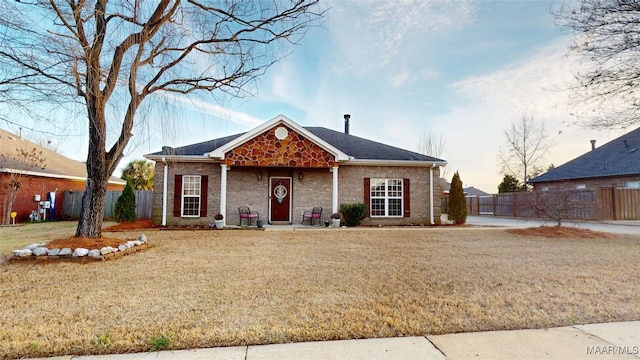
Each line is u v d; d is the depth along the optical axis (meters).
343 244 9.08
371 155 15.49
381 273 5.74
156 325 3.47
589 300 4.30
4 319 3.65
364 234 11.41
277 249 8.22
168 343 3.07
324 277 5.46
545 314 3.82
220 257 7.16
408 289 4.79
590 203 16.03
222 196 13.44
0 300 4.29
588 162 24.28
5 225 14.36
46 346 3.01
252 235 11.00
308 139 13.93
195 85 8.63
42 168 17.67
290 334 3.27
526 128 31.22
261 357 2.85
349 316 3.74
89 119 7.79
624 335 3.30
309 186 14.91
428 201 15.59
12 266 6.24
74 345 3.04
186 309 3.96
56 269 6.01
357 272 5.81
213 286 4.93
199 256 7.27
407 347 3.04
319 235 11.06
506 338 3.23
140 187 23.70
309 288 4.82
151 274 5.66
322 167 14.44
